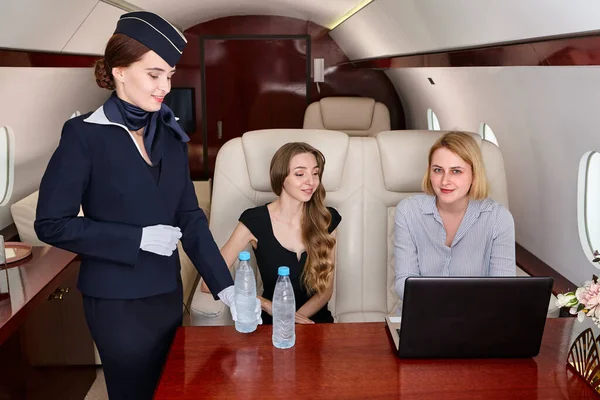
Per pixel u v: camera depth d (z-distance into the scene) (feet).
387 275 8.84
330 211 8.25
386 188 8.75
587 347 5.10
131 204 5.61
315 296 8.07
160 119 5.90
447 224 7.57
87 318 5.93
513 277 5.17
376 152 8.79
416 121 19.13
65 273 8.15
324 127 19.06
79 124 5.44
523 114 9.03
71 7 8.99
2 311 6.54
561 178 8.64
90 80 13.23
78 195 5.46
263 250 7.98
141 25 5.24
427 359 5.46
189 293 10.81
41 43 9.15
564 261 9.03
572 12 5.85
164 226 5.65
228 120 21.47
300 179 7.56
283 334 5.59
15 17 7.54
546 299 5.22
